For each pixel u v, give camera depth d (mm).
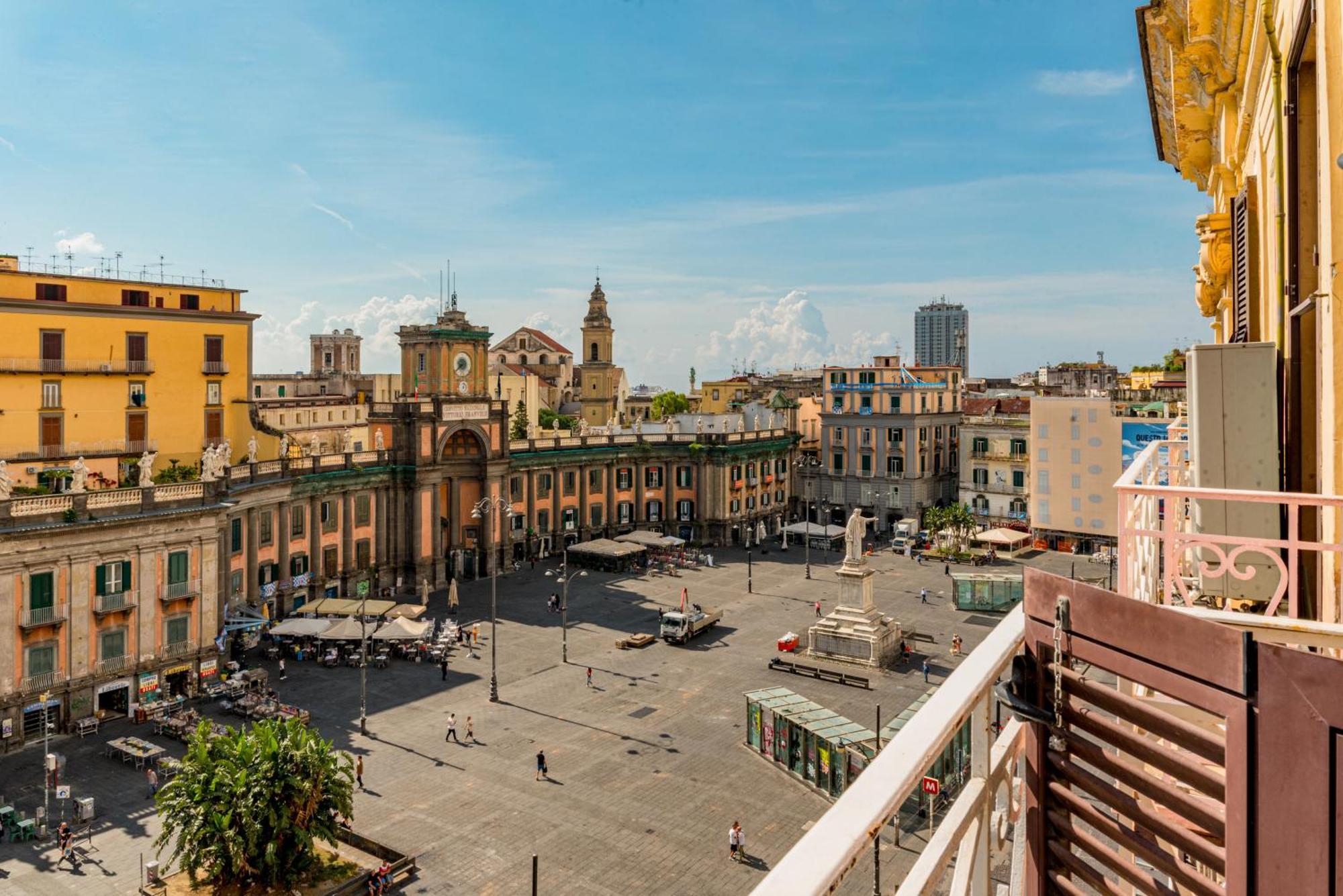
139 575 50219
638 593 81750
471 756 44312
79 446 59094
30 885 32500
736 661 60750
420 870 33688
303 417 114000
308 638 62625
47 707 45781
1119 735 4316
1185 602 7168
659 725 48812
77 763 43719
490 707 51656
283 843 31594
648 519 106938
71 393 59031
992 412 117812
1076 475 96312
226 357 68500
